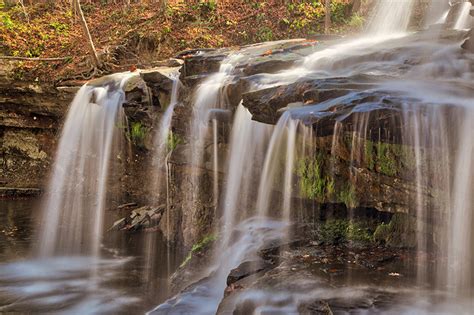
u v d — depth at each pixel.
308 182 6.62
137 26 19.20
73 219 13.02
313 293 4.52
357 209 6.21
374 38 11.16
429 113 5.02
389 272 5.00
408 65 7.39
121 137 13.10
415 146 5.18
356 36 12.72
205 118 8.60
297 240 6.07
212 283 6.34
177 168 9.62
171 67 13.16
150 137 11.49
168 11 19.27
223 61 9.99
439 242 5.24
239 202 7.93
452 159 4.91
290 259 5.44
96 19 21.06
